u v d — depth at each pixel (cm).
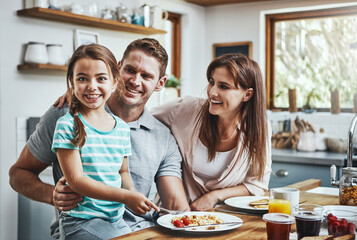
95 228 150
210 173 207
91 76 154
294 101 444
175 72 470
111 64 159
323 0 423
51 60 309
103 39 354
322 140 404
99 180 155
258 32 454
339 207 171
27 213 302
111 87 161
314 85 446
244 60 197
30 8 295
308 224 134
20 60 306
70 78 160
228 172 202
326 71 440
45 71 322
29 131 310
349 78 428
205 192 209
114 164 160
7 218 300
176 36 468
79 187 144
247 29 459
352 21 425
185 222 144
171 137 207
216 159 205
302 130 407
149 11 371
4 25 295
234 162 202
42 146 171
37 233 296
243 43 459
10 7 298
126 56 188
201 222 146
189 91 468
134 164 190
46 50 310
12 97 302
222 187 206
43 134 171
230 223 146
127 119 194
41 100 321
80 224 152
